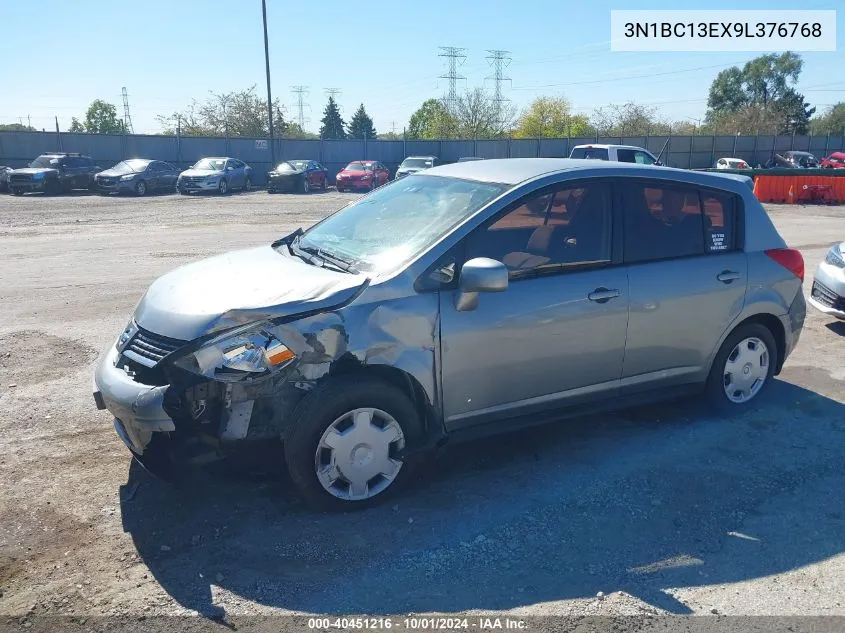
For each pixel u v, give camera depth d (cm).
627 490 402
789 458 446
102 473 407
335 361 353
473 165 474
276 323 346
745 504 390
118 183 2795
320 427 354
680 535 358
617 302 427
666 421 500
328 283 368
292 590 310
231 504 378
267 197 2869
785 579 325
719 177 491
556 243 417
